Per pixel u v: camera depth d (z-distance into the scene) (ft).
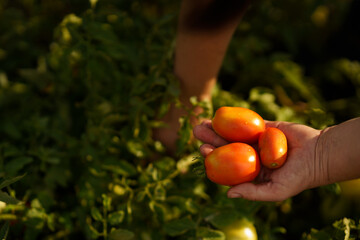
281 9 3.61
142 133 2.50
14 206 2.19
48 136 2.64
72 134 2.79
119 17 2.84
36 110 2.91
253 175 1.91
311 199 2.66
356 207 2.44
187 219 2.19
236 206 2.27
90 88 2.69
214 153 1.92
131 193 2.33
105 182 2.39
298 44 3.77
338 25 3.66
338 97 3.51
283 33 3.53
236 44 3.29
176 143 2.51
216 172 1.90
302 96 3.32
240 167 1.88
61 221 2.29
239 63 3.39
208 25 2.22
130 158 2.63
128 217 2.22
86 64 2.62
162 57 2.72
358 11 3.39
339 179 1.94
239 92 3.33
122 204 2.26
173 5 3.48
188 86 2.49
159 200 2.30
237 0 2.14
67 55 2.50
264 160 1.91
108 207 2.17
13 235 2.27
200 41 2.28
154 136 2.66
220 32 2.25
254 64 3.22
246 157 1.89
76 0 3.47
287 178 1.93
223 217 2.23
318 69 3.58
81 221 2.31
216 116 2.04
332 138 1.92
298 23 3.64
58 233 2.33
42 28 3.52
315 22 3.67
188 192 2.41
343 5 3.59
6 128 2.72
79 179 2.53
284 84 3.25
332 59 3.70
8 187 2.21
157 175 2.33
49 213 2.37
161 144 2.63
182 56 2.39
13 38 3.43
